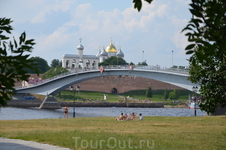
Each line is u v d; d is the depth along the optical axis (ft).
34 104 524.52
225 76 112.27
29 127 131.54
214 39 34.55
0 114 357.20
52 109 501.56
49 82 532.73
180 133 107.96
